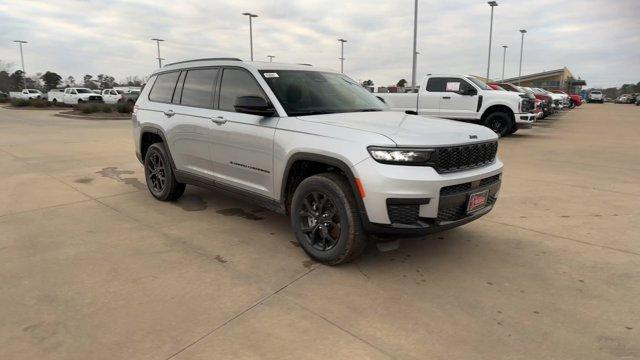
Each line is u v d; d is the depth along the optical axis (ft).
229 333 9.48
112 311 10.32
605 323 9.97
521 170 27.61
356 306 10.67
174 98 18.56
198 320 9.98
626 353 8.88
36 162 29.66
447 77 46.96
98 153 33.99
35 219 16.97
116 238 15.01
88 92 122.52
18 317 10.04
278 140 13.61
